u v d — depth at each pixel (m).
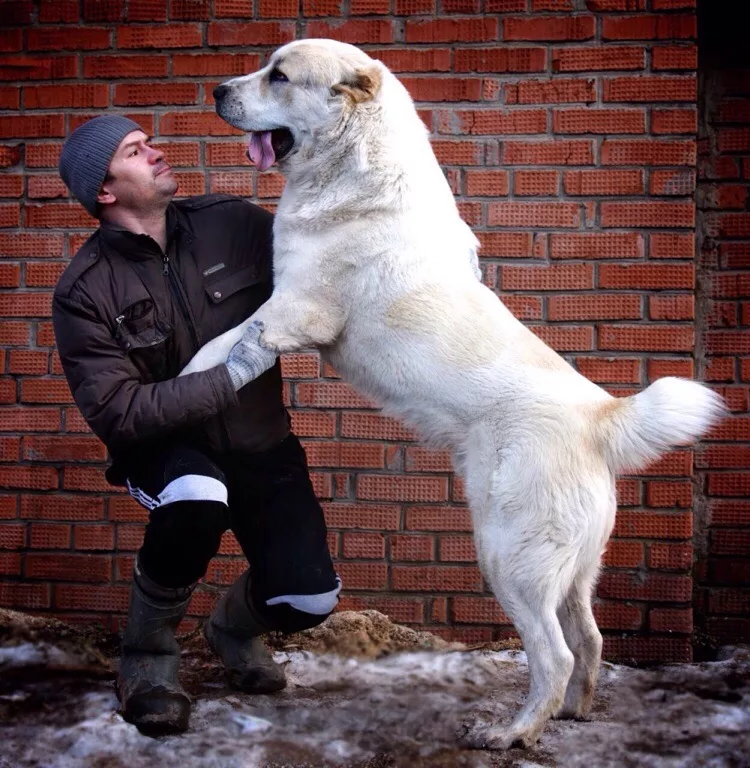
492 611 3.75
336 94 2.89
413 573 3.77
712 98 3.92
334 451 3.79
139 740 2.60
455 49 3.73
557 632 2.64
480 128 3.73
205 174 3.82
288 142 3.03
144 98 3.83
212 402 2.64
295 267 2.90
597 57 3.68
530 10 3.70
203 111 3.81
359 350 2.92
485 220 3.74
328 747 2.60
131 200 2.78
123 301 2.72
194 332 2.82
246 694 3.06
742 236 3.89
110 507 3.83
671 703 3.05
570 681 2.89
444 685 3.21
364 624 3.65
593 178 3.69
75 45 3.85
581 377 2.85
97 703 2.89
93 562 3.84
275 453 2.95
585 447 2.67
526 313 3.73
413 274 2.85
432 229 2.91
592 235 3.69
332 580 2.81
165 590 2.71
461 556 3.75
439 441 2.87
